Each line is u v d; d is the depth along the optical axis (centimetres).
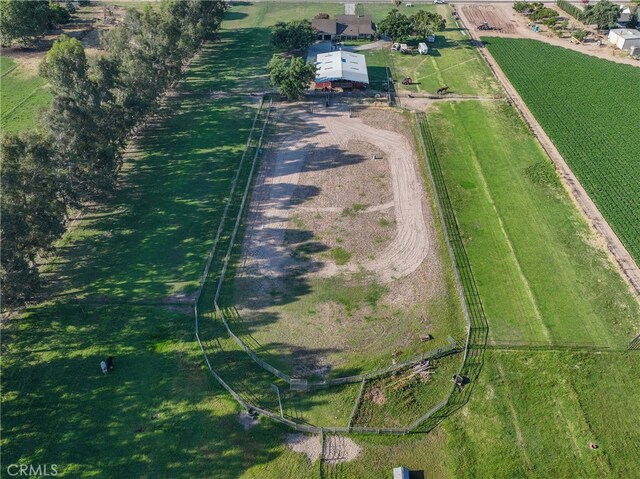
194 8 11281
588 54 11738
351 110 9575
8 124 9031
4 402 4881
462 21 13712
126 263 6406
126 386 5034
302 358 5300
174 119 9425
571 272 6256
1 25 11294
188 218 7100
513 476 4359
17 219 5391
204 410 4841
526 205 7294
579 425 4725
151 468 4409
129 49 8788
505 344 5441
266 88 10412
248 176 7875
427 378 5122
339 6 14775
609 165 8025
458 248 6612
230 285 6106
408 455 4522
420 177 7875
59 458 4469
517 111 9525
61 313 5762
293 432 4684
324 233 6838
